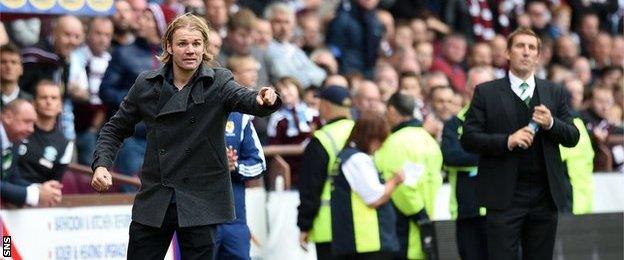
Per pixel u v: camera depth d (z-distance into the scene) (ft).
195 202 49.39
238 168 64.64
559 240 75.51
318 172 72.13
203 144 49.62
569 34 130.11
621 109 112.57
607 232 77.05
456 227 73.87
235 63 77.20
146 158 50.06
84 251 70.85
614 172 94.38
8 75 75.61
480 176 65.00
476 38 123.54
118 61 80.94
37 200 68.18
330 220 71.92
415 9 119.96
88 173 75.51
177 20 49.67
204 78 49.65
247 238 65.57
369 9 109.70
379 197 70.54
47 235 69.51
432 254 73.15
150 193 49.73
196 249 49.73
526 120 64.85
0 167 68.64
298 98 86.48
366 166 70.79
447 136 74.74
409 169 74.23
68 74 83.51
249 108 48.57
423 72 109.09
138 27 83.82
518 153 63.87
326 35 109.19
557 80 109.91
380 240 70.90
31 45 85.81
